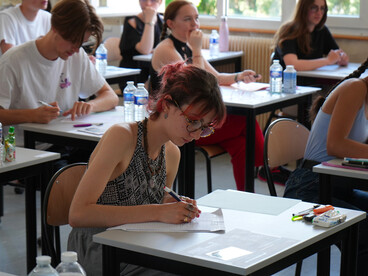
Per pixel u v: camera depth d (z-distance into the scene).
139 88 3.60
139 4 6.41
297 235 1.89
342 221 2.02
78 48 3.39
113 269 1.86
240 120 4.15
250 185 3.98
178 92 1.90
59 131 3.30
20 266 3.35
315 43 5.47
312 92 4.43
